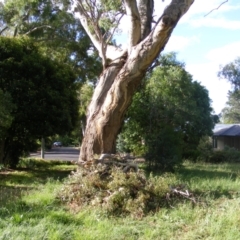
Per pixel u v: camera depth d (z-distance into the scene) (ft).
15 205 26.20
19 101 48.70
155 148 52.95
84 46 73.51
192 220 23.36
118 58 38.42
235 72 154.61
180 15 31.81
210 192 31.35
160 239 20.47
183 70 80.59
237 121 201.36
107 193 27.30
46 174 50.19
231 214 23.08
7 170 54.85
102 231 21.25
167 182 30.17
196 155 81.61
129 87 35.91
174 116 72.74
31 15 68.49
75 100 56.80
